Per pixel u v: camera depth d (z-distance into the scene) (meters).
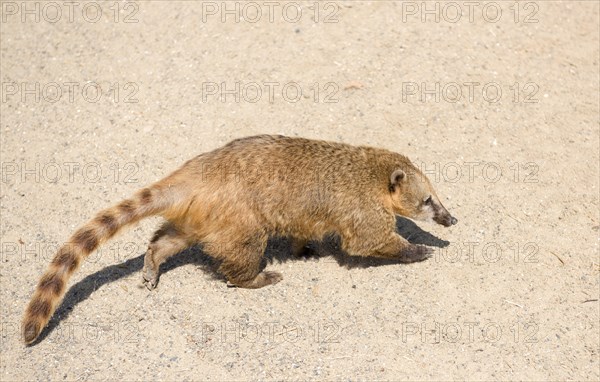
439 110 9.85
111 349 7.78
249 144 8.07
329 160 8.10
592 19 10.96
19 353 7.84
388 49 10.53
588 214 8.84
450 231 8.81
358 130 9.70
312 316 7.95
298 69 10.40
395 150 9.49
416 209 8.29
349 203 8.04
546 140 9.55
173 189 7.70
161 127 9.96
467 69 10.29
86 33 11.41
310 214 8.02
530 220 8.82
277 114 9.93
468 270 8.34
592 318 7.86
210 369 7.53
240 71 10.48
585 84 10.16
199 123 9.93
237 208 7.73
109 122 10.14
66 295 8.30
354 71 10.31
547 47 10.58
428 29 10.75
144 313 8.07
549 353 7.57
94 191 9.39
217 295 8.18
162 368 7.57
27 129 10.25
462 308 7.98
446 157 9.43
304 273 8.42
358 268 8.46
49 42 11.39
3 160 9.91
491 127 9.70
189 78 10.49
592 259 8.43
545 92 10.05
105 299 8.23
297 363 7.53
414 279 8.28
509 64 10.36
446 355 7.55
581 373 7.41
